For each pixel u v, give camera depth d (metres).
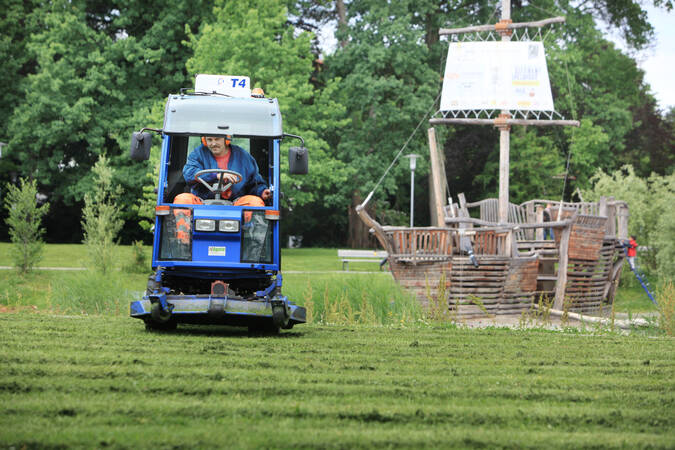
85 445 6.49
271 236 15.27
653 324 23.16
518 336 16.92
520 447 6.80
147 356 11.34
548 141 80.06
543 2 79.44
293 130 63.34
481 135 84.31
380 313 21.73
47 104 70.06
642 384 10.31
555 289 29.41
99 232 35.00
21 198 36.91
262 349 12.70
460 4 83.00
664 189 47.88
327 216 99.19
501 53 35.25
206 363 10.88
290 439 6.84
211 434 6.93
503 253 27.16
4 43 74.75
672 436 7.35
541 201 35.41
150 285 15.06
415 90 76.62
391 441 6.87
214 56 58.34
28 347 11.88
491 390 9.53
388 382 9.87
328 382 9.72
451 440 6.95
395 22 73.50
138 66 73.31
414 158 54.47
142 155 15.37
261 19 61.00
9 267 40.81
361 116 79.31
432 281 25.23
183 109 15.52
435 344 14.52
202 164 15.82
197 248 14.99
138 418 7.48
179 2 73.88
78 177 76.31
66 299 23.03
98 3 79.44
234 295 14.88
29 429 6.91
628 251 34.41
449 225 31.20
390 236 24.89
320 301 22.30
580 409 8.53
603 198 31.61
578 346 15.09
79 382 9.11
